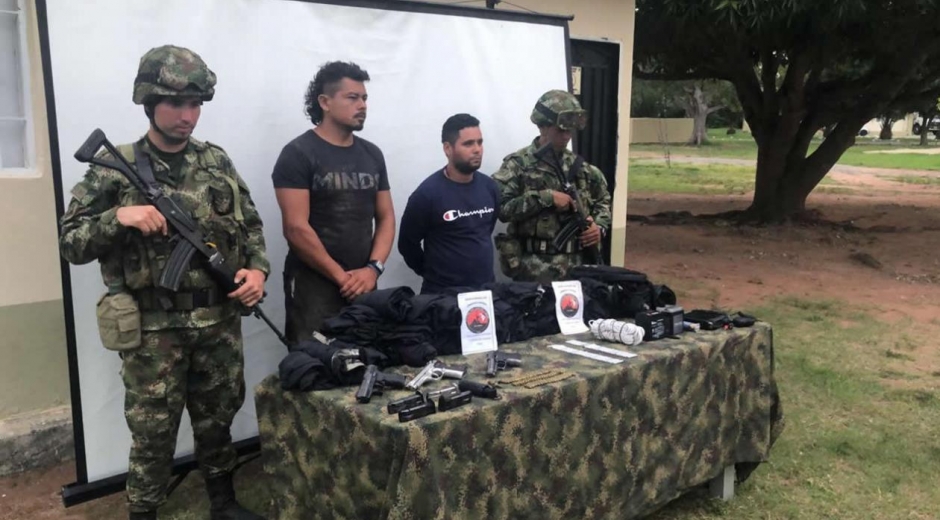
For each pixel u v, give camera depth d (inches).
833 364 225.8
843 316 279.7
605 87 266.2
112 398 136.2
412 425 93.0
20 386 154.9
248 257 122.5
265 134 149.1
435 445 94.7
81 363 132.6
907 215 545.0
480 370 114.8
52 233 155.4
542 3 241.1
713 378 132.9
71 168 128.9
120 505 141.9
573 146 210.5
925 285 334.6
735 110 1830.7
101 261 112.7
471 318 123.8
